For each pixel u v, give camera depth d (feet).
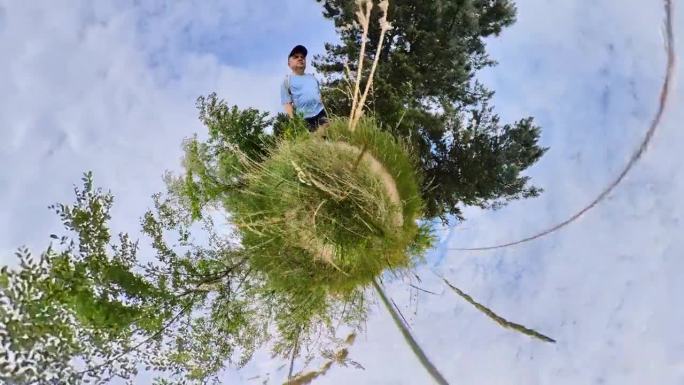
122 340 13.83
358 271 12.59
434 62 19.52
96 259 13.75
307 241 12.59
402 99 18.58
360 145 12.90
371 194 12.19
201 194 15.08
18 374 12.09
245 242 13.94
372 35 20.21
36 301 12.38
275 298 14.57
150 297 14.38
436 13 19.10
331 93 20.10
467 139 18.94
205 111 15.89
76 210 13.97
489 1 19.66
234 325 15.19
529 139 18.24
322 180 12.36
